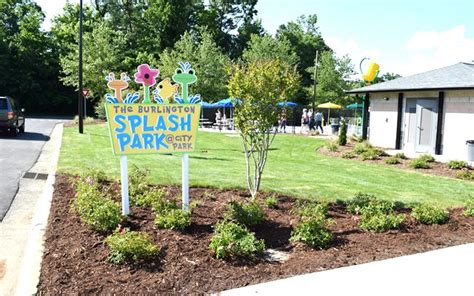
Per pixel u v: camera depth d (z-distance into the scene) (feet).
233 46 196.54
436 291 14.29
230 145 63.16
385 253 17.53
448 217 22.89
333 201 25.22
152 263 14.99
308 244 17.79
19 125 60.90
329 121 154.61
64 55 157.17
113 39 131.44
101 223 17.69
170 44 171.22
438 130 58.65
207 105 107.34
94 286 13.25
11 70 149.59
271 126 24.76
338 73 171.42
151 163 36.50
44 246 15.97
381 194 28.84
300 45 201.36
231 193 25.82
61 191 24.39
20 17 168.76
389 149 65.31
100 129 73.77
